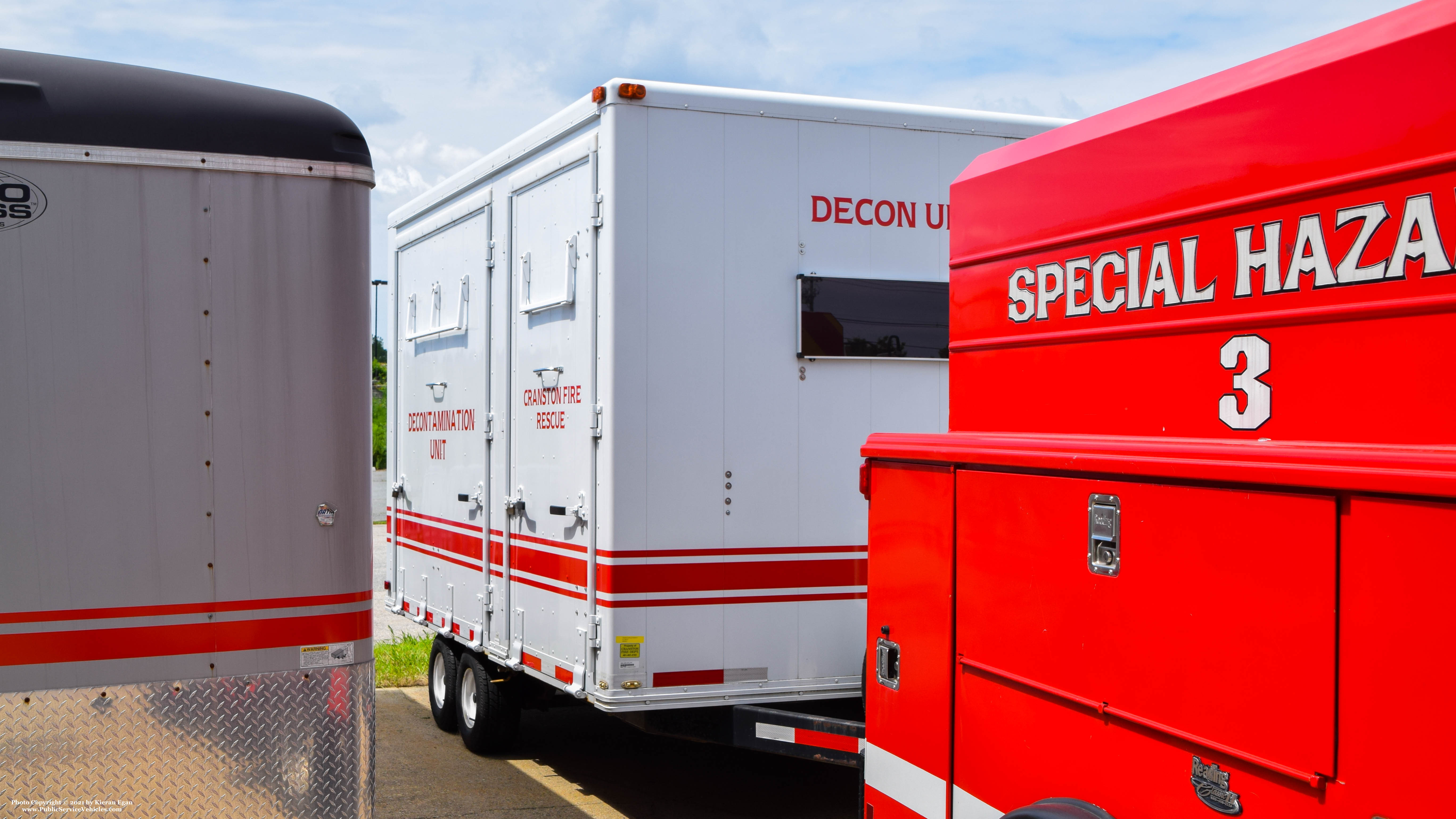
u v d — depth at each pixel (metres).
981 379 3.65
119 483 3.51
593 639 5.16
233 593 3.62
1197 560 2.52
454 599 7.27
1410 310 2.25
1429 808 2.02
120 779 3.51
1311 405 2.47
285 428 3.67
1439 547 2.01
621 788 6.44
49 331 3.46
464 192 7.18
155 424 3.55
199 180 3.60
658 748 7.38
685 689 5.09
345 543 3.75
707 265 5.15
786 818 5.88
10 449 3.43
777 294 5.25
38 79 3.48
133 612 3.52
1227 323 2.70
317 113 3.78
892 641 3.69
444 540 7.48
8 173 3.43
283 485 3.67
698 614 5.11
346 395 3.77
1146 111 3.03
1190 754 2.53
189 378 3.58
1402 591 2.08
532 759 7.09
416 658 10.03
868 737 3.84
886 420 5.43
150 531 3.54
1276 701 2.32
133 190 3.54
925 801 3.51
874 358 5.38
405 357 8.42
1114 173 3.09
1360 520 2.16
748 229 5.21
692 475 5.11
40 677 3.46
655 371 5.07
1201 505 2.52
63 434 3.47
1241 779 2.40
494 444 6.57
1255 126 2.64
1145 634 2.66
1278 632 2.32
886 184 5.44
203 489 3.59
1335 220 2.43
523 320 6.12
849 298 5.34
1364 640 2.14
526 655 6.03
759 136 5.23
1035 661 3.03
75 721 3.48
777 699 5.21
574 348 5.43
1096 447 2.83
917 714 3.55
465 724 7.29
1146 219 2.96
